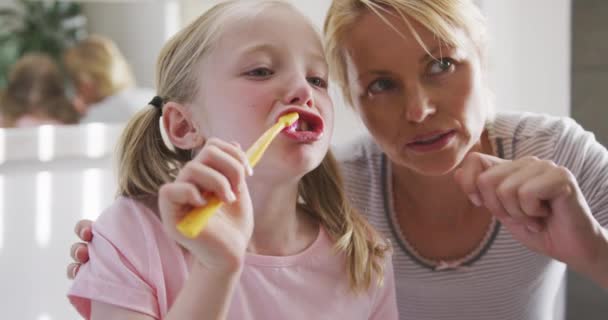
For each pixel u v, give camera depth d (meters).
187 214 0.52
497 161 0.68
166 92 0.76
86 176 1.97
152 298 0.65
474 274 0.90
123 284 0.65
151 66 3.37
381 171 0.92
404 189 0.91
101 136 1.98
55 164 1.92
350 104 0.84
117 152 0.78
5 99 2.49
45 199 1.91
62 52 3.44
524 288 0.92
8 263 1.85
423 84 0.73
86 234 0.72
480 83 0.75
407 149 0.74
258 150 0.57
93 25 3.66
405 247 0.92
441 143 0.73
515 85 1.46
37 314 1.86
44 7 3.44
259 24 0.69
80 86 2.54
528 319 0.95
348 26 0.75
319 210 0.81
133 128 0.77
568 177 0.64
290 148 0.65
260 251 0.74
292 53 0.68
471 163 0.68
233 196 0.52
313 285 0.74
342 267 0.77
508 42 1.45
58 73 2.54
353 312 0.76
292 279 0.73
